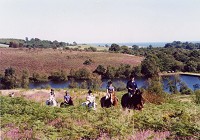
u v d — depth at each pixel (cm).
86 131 1391
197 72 17062
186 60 18400
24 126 1542
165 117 1684
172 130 1370
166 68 16625
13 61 15512
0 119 1711
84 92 3953
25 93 4091
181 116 1764
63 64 15588
